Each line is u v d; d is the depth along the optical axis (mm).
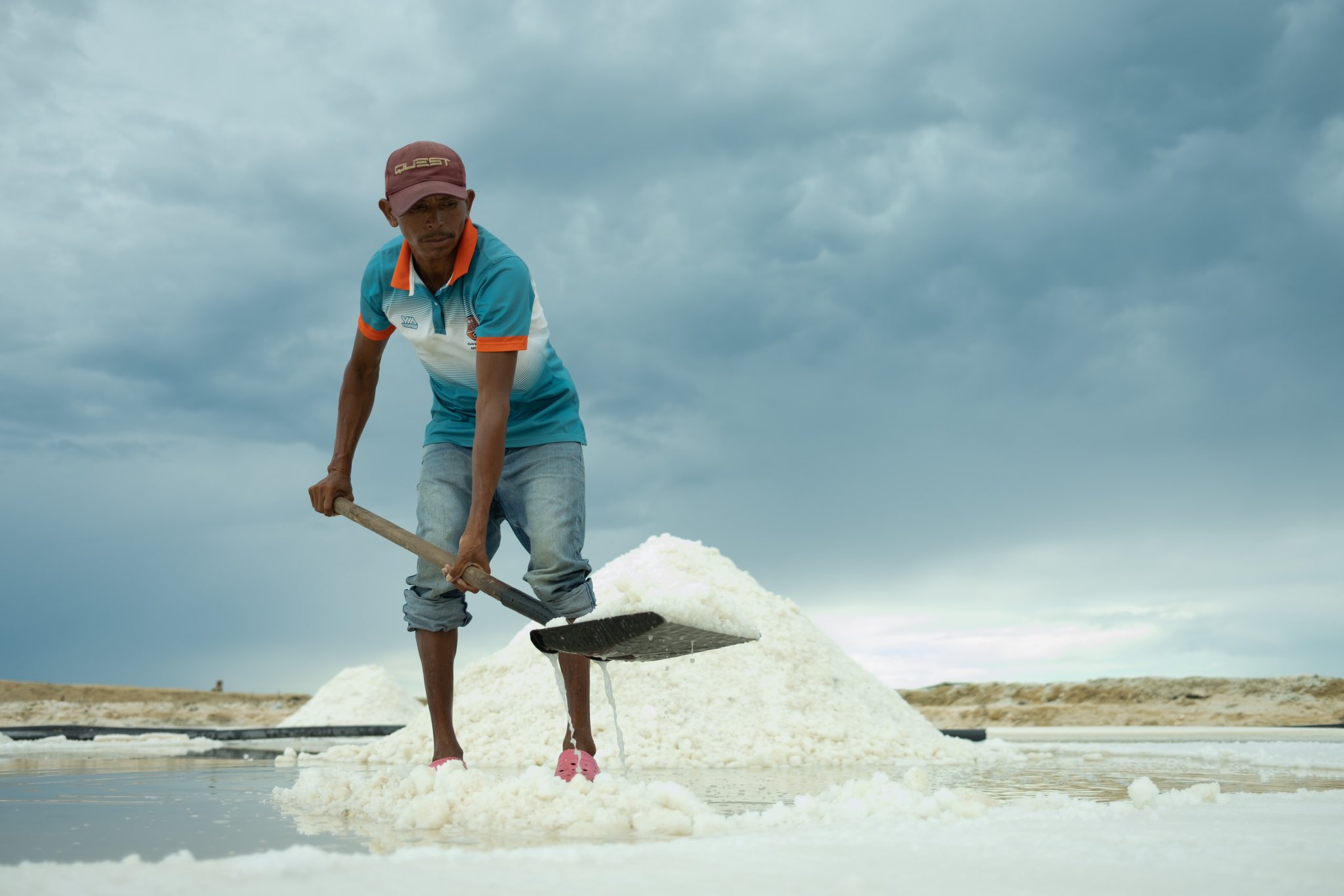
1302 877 1072
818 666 5824
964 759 4922
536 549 2695
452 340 2674
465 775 2051
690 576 6301
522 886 1009
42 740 7906
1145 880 1060
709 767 4480
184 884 1008
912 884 1036
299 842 1648
